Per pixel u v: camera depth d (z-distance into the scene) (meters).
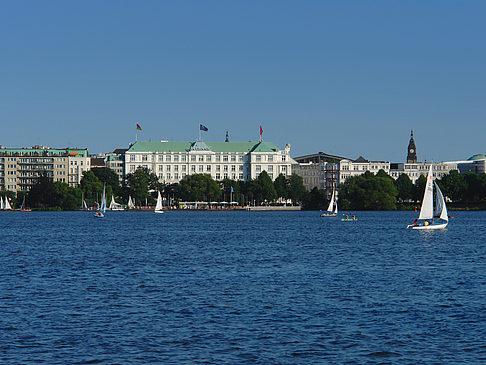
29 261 124.06
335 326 67.50
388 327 67.19
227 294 84.56
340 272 106.81
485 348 60.31
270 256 134.38
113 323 68.56
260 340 62.62
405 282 95.19
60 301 79.75
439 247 157.50
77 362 56.47
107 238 192.62
